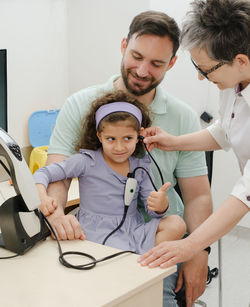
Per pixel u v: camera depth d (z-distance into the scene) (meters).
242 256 3.10
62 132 1.66
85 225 1.44
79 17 2.95
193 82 3.19
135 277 1.09
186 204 1.70
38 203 1.23
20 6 2.64
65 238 1.29
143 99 1.64
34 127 2.75
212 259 3.04
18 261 1.15
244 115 1.42
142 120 1.55
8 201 1.19
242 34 1.16
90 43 2.94
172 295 1.53
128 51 1.53
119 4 2.77
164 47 1.48
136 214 1.53
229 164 3.40
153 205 1.41
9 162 1.18
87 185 1.49
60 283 1.05
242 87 1.38
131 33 1.52
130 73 1.55
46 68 2.88
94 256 1.20
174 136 1.60
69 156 1.63
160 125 1.65
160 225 1.46
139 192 1.54
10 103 2.64
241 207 1.26
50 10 2.85
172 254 1.17
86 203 1.49
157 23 1.45
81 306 0.95
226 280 2.77
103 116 1.44
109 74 2.90
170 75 2.92
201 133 1.64
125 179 1.49
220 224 1.25
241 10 1.16
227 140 1.60
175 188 1.83
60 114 1.69
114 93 1.51
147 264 1.16
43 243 1.27
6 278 1.07
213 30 1.19
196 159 1.69
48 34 2.86
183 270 1.56
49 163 1.63
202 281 1.58
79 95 1.68
